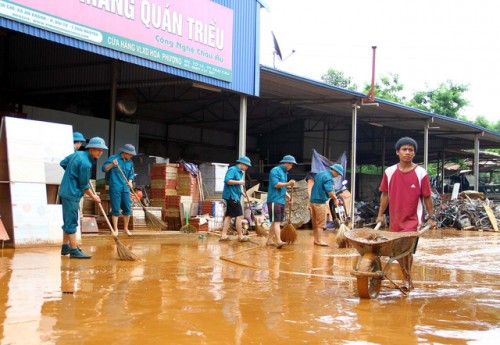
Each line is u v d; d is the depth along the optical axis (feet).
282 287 18.52
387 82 141.90
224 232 36.22
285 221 54.39
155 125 77.92
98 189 44.93
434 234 55.67
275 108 76.23
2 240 26.35
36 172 27.48
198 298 15.76
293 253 30.89
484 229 65.51
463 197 72.59
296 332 12.27
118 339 11.16
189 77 41.81
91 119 57.16
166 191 42.01
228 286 18.15
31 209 27.07
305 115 79.56
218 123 82.58
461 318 14.43
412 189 18.01
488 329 13.23
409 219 18.13
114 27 35.35
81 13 33.14
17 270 19.80
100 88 47.21
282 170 34.17
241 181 35.68
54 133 28.66
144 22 37.52
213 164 46.01
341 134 90.38
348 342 11.57
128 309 13.93
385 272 17.01
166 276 19.74
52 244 27.63
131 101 54.90
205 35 42.96
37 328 11.82
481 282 21.71
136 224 38.22
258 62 49.21
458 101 134.31
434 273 24.26
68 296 15.37
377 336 12.15
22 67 50.11
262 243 36.63
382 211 19.29
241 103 48.83
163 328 12.16
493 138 92.07
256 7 49.16
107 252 26.43
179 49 40.50
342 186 60.49
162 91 65.16
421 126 82.12
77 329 11.84
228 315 13.69
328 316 14.07
